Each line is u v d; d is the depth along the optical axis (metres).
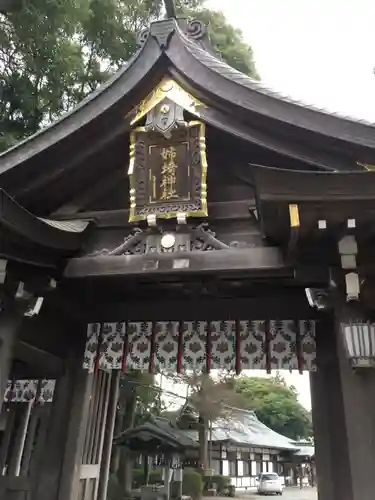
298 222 3.88
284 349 5.79
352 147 4.39
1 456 6.98
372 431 3.77
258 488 34.72
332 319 5.73
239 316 6.05
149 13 12.92
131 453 19.91
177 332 6.19
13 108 10.46
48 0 8.62
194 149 5.11
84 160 5.54
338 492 5.00
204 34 5.95
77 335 6.50
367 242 4.14
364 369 3.98
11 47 9.66
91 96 5.41
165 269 4.69
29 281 4.91
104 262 4.90
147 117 5.26
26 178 5.48
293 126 4.60
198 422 26.33
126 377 18.36
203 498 25.80
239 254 4.62
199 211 4.91
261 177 3.84
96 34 12.16
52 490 5.91
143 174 5.19
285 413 53.38
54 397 6.38
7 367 4.75
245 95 4.84
